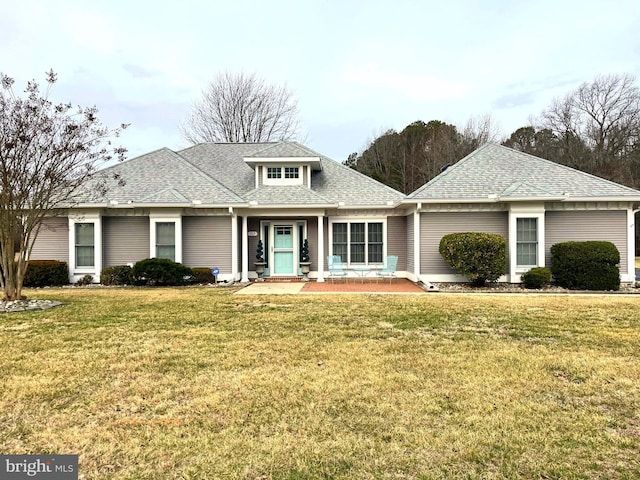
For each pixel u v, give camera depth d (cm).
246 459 298
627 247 1346
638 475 276
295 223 1616
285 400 399
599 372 477
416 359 527
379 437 328
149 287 1341
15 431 340
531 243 1343
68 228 1450
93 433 336
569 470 283
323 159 1881
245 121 3381
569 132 3675
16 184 941
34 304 936
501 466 289
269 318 801
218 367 499
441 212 1402
